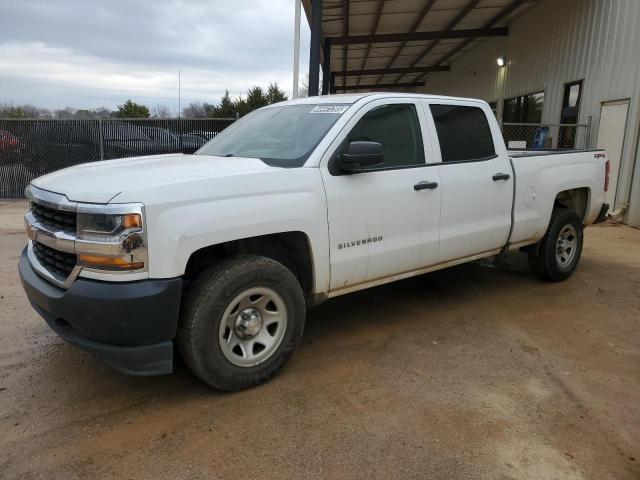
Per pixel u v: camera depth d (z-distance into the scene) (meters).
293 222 3.53
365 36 16.89
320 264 3.75
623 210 10.03
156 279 2.99
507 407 3.31
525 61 15.31
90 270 2.99
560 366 3.89
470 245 4.82
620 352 4.15
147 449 2.89
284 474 2.69
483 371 3.80
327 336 4.44
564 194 6.05
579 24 11.98
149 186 3.02
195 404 3.35
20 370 3.79
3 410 3.26
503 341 4.34
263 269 3.41
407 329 4.59
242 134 4.58
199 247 3.12
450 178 4.54
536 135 13.68
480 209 4.83
